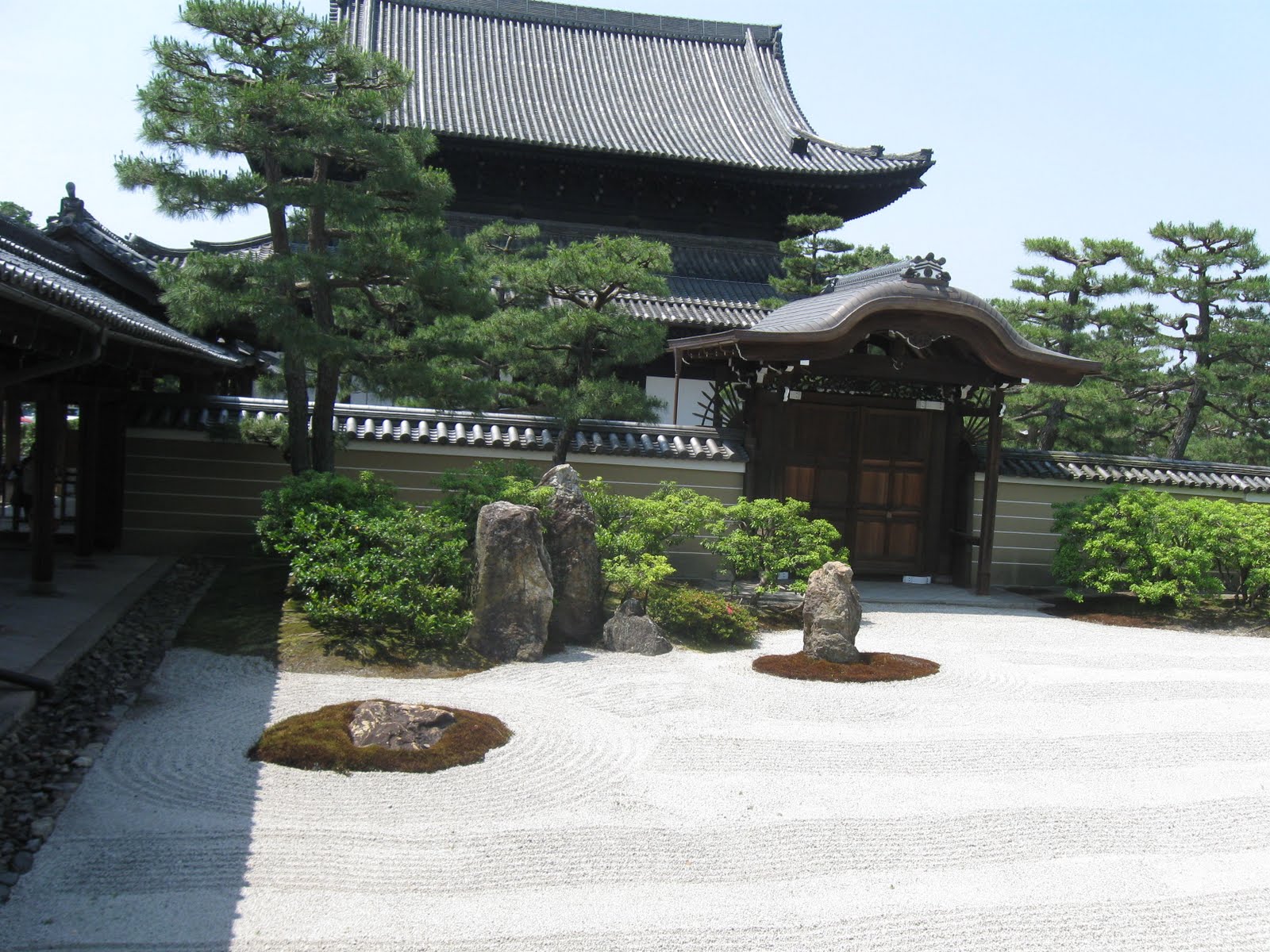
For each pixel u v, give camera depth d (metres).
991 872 6.44
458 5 28.70
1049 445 25.25
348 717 8.20
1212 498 18.38
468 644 10.94
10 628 10.17
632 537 12.58
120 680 9.24
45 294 7.48
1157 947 5.63
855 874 6.32
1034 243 25.52
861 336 14.78
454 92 25.27
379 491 13.00
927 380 15.99
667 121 26.38
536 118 24.66
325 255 12.96
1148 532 15.49
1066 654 12.51
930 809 7.34
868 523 17.23
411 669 10.23
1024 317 25.34
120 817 6.45
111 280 16.77
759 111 28.00
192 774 7.20
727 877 6.20
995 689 10.70
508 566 10.95
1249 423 28.64
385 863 6.10
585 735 8.55
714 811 7.13
